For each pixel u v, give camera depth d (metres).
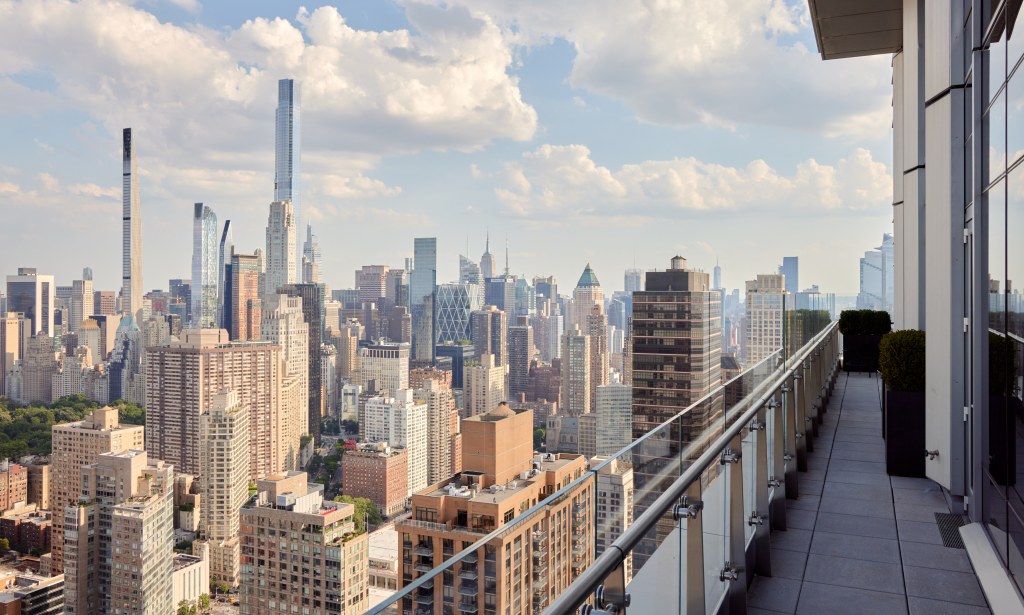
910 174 8.04
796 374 6.45
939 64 5.46
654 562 2.28
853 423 8.92
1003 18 4.12
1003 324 4.11
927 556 4.37
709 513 3.05
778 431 4.93
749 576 4.01
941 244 5.43
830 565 4.24
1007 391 3.99
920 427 6.23
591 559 1.89
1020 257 3.71
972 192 4.84
